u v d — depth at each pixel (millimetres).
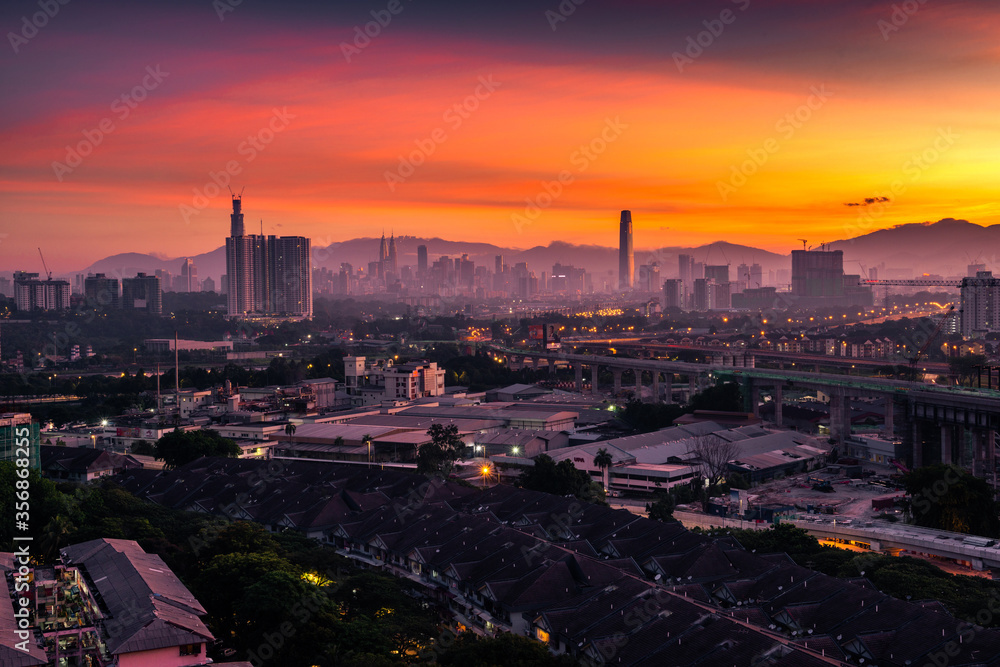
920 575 156125
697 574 153875
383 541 184500
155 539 164000
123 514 190250
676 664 116688
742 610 135500
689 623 125438
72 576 140375
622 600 137125
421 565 172125
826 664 110062
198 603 126375
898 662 118250
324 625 129000
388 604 145500
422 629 131750
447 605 156500
